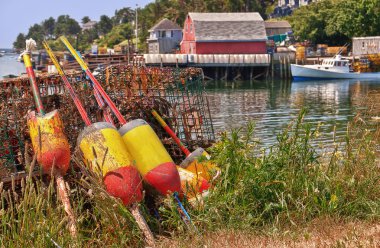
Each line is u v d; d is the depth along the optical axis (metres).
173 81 8.66
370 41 64.69
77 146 6.38
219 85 51.75
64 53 56.75
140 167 6.47
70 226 5.73
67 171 6.95
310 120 24.22
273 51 65.19
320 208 6.71
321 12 76.25
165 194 6.49
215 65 57.28
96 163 6.05
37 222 5.54
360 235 5.71
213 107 31.22
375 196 7.14
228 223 6.29
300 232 6.08
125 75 8.27
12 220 5.50
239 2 98.00
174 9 100.44
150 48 79.38
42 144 6.25
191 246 5.70
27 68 7.01
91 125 6.37
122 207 5.88
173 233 6.05
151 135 6.65
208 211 6.37
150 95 8.40
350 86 46.97
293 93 41.00
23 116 7.17
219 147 7.38
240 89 46.31
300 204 6.66
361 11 72.19
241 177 6.96
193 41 64.06
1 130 6.85
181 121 8.86
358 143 8.45
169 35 77.56
